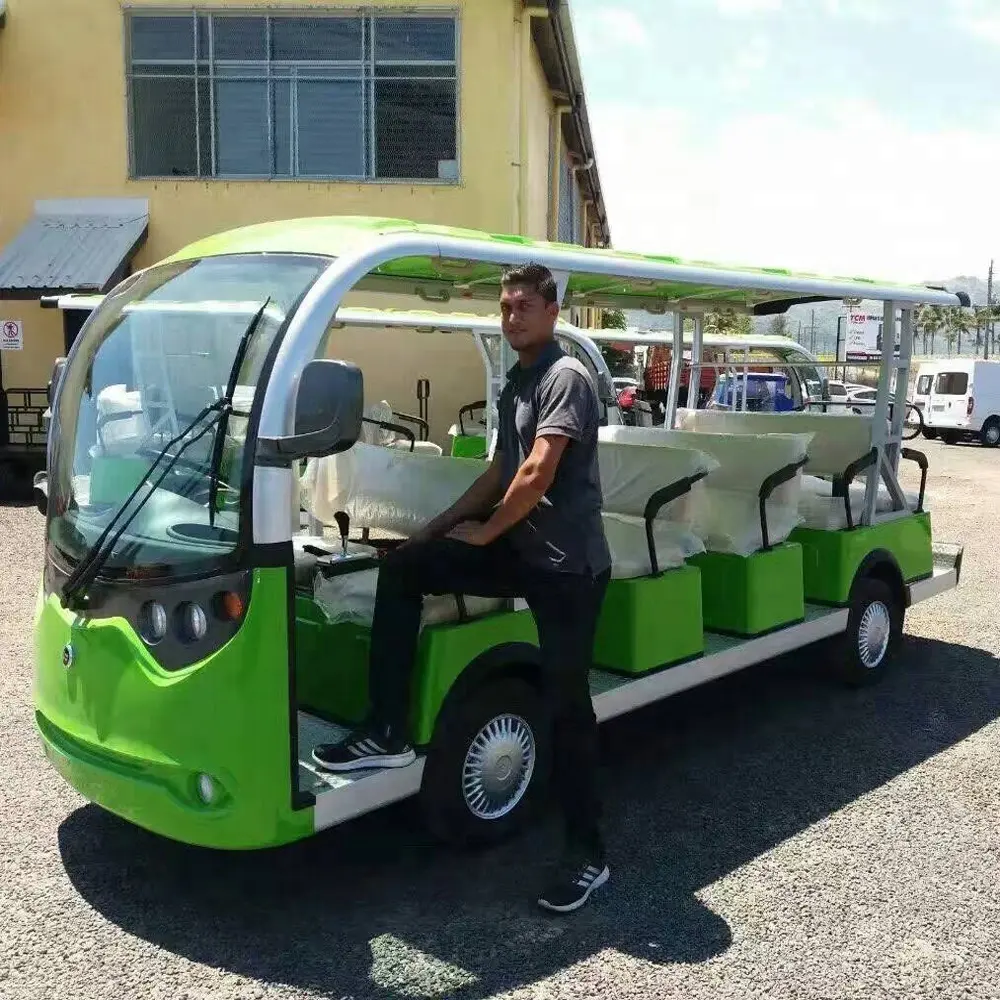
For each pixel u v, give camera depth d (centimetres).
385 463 446
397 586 334
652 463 473
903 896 353
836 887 359
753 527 499
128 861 371
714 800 430
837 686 578
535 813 402
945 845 391
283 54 1320
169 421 333
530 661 376
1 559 845
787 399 1048
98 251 1274
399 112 1321
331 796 316
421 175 1330
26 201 1362
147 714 307
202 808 303
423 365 1117
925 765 469
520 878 362
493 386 750
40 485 400
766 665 618
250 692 296
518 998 295
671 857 380
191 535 307
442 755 352
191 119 1338
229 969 307
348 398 286
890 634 588
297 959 312
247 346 317
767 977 306
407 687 338
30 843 383
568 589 322
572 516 322
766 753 482
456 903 345
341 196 1331
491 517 323
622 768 466
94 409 358
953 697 562
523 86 1325
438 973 306
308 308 309
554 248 397
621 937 326
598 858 345
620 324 1639
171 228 1351
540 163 1572
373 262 324
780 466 495
